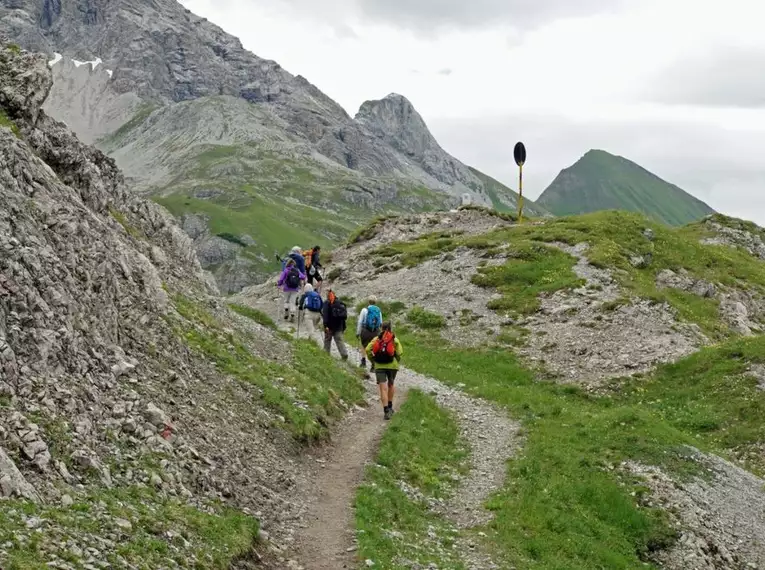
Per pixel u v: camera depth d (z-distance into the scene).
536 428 27.25
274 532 14.27
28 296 13.57
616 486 22.50
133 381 15.77
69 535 9.59
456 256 56.72
